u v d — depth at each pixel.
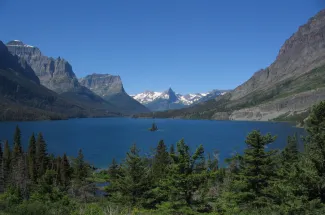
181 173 34.09
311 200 24.22
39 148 92.19
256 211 30.30
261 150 33.28
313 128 30.50
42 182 52.16
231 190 34.34
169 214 32.34
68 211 26.03
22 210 24.83
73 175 76.12
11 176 72.00
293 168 27.22
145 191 41.81
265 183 33.06
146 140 194.25
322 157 25.45
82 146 163.00
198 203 33.81
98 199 55.69
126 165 45.09
